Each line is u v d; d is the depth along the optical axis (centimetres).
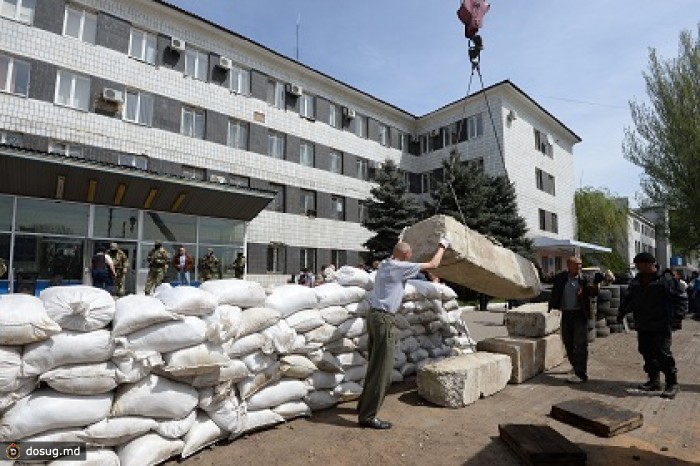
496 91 2319
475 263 502
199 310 311
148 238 1398
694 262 3403
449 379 436
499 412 420
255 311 364
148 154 1546
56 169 1122
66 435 248
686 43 1955
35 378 251
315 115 2198
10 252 1139
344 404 442
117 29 1505
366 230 2373
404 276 398
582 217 3008
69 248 1239
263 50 1927
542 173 2572
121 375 270
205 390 313
